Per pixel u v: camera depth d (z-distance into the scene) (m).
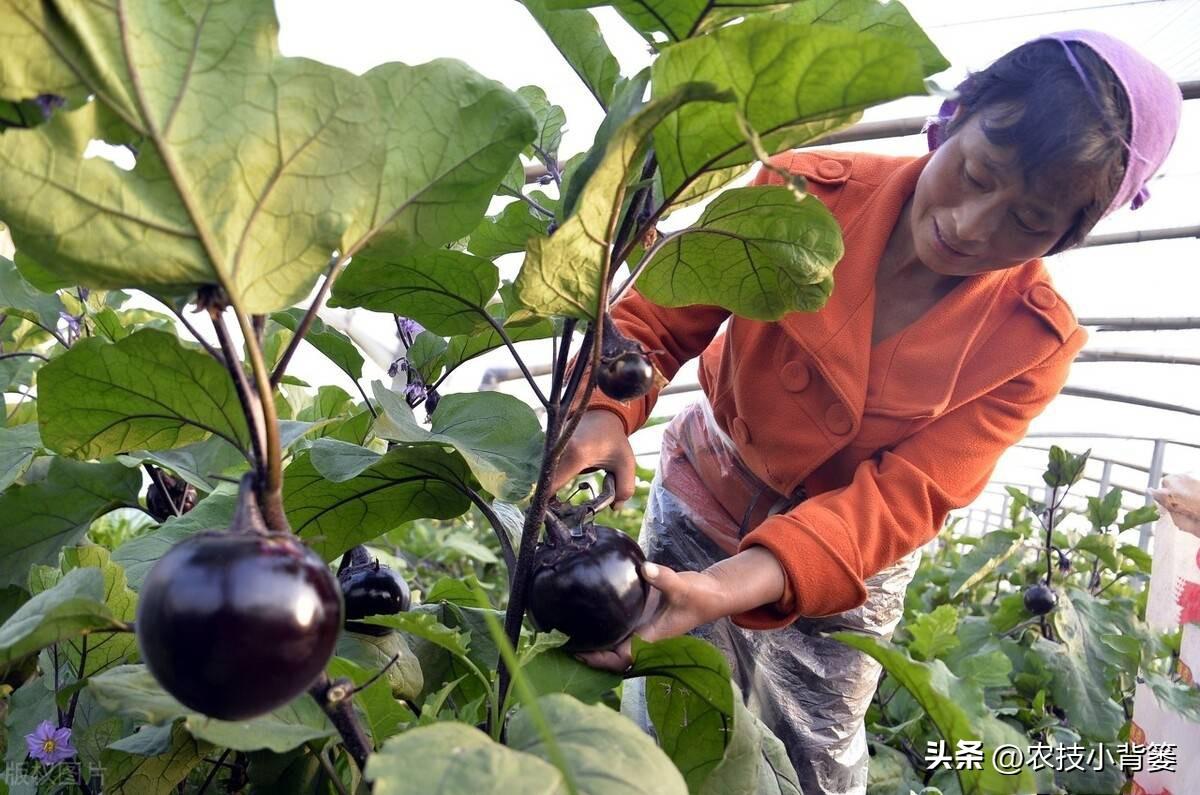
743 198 0.95
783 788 1.18
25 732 1.18
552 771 0.63
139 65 0.64
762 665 1.84
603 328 0.91
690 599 1.17
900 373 1.61
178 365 0.87
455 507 1.18
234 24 0.68
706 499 1.93
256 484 0.69
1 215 0.63
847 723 1.87
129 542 1.15
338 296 1.14
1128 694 2.93
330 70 0.71
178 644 0.61
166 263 0.67
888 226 1.57
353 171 0.73
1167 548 2.29
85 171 0.64
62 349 1.96
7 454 1.31
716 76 0.75
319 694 0.76
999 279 1.62
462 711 0.97
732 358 1.72
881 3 0.93
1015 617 2.99
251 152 0.69
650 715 1.07
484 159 0.85
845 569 1.34
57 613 0.70
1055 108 1.26
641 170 0.93
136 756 1.01
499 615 1.36
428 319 1.18
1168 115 1.35
